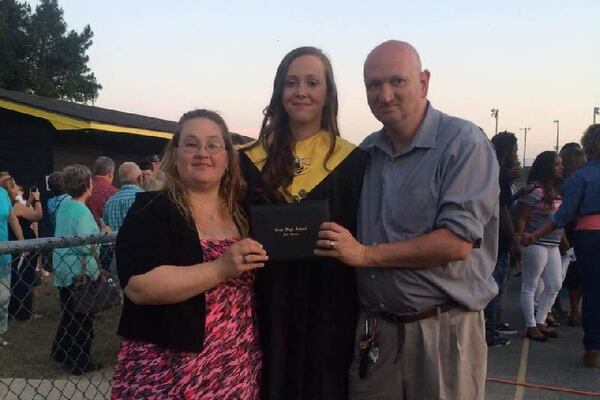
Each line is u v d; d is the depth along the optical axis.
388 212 2.31
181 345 2.08
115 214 5.84
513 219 5.90
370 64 2.31
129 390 2.15
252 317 2.31
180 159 2.19
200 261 2.14
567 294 8.52
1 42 39.47
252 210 2.17
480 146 2.25
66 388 4.32
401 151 2.34
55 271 4.20
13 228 6.44
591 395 4.46
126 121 12.54
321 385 2.33
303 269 2.34
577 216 4.93
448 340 2.34
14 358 4.89
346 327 2.41
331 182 2.37
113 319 5.53
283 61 2.41
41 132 11.09
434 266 2.26
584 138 5.28
